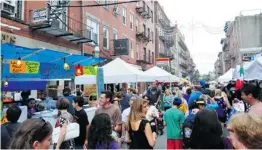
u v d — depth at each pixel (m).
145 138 3.95
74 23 15.78
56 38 14.14
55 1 14.40
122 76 9.09
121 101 8.93
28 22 12.00
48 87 12.16
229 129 2.10
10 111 3.79
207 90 9.52
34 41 12.34
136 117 4.07
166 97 12.41
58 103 4.48
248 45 36.34
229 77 19.61
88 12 17.67
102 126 3.06
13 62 5.84
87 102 10.81
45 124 2.12
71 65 9.06
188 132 4.29
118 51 21.48
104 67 9.45
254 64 7.24
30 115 6.75
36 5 12.75
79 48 16.44
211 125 3.27
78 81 9.82
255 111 3.79
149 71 14.79
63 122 4.31
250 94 4.13
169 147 5.76
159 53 41.66
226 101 9.47
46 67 8.02
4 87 7.15
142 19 32.47
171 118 5.82
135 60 28.69
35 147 2.02
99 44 19.31
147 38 32.12
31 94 10.95
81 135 5.24
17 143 1.99
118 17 23.89
